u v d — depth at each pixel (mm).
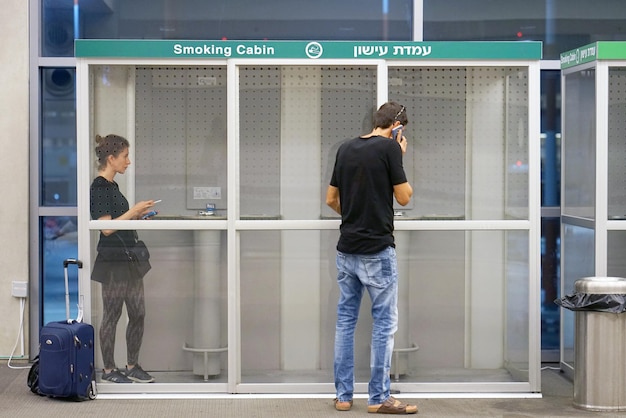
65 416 6633
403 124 6867
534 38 8781
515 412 6805
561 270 8312
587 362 6848
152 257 7324
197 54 7199
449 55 7203
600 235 7434
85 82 7211
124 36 8625
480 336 7359
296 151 7309
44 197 8625
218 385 7297
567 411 6840
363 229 6605
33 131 8516
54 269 8633
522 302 7332
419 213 7348
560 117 8695
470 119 7328
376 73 7262
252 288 7324
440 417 6656
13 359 8516
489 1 8750
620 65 7391
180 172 7328
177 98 7309
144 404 7008
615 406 6816
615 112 7562
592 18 8789
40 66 8516
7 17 8469
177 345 7344
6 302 8508
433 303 7367
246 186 7293
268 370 7344
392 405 6695
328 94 7305
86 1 8602
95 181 7293
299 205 7324
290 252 7328
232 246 7254
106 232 7301
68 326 7020
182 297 7340
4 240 8492
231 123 7211
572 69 8008
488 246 7348
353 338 6855
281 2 8695
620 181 7562
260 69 7273
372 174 6590
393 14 8727
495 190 7332
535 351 7305
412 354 7371
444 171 7340
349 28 8727
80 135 7230
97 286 7301
